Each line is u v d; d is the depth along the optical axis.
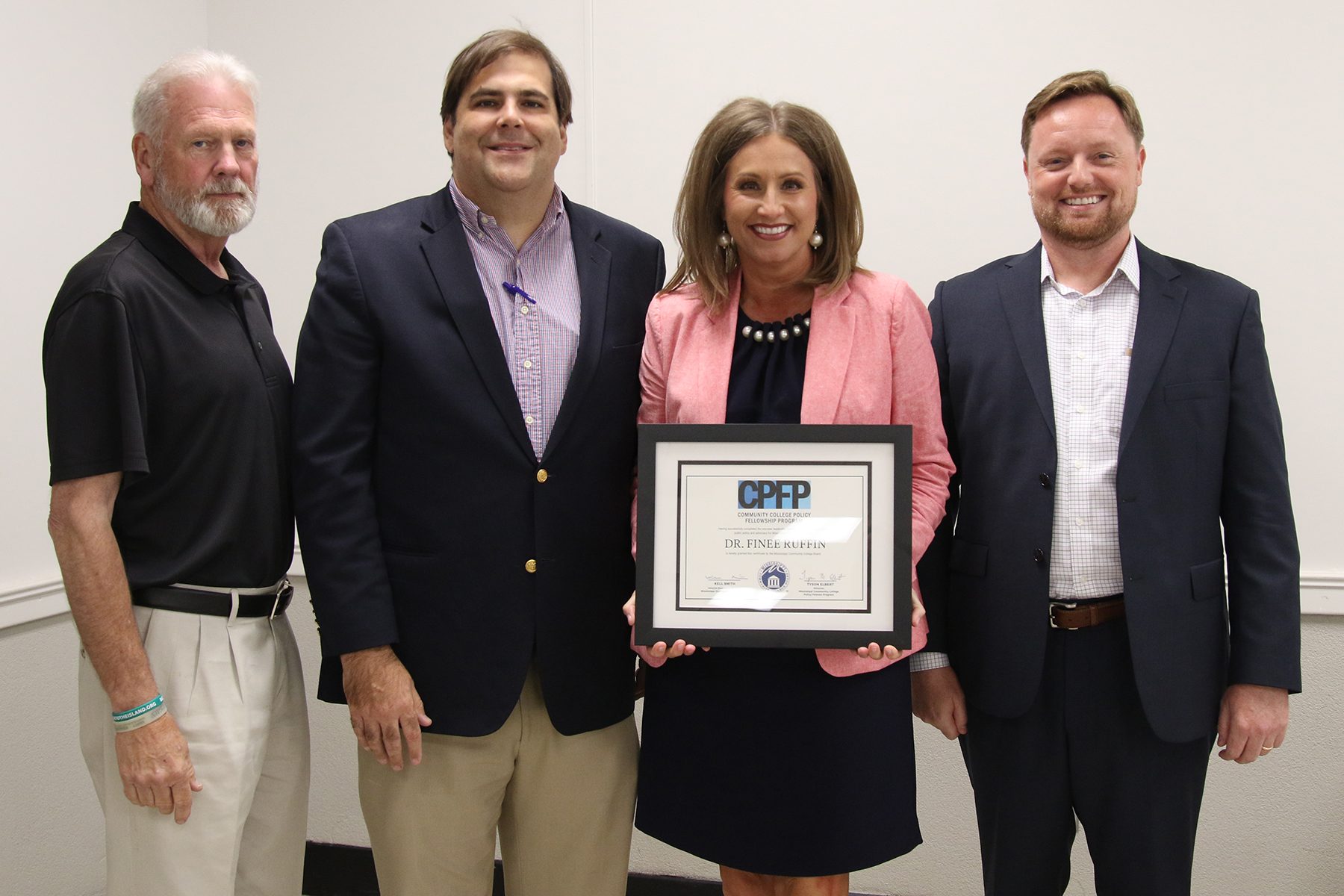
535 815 1.70
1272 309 2.29
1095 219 1.64
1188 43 2.29
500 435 1.57
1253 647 1.60
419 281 1.58
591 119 2.58
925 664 1.79
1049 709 1.66
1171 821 1.63
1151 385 1.62
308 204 2.76
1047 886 1.73
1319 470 2.29
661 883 2.67
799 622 1.49
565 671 1.62
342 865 2.80
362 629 1.52
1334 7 2.22
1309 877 2.37
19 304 2.24
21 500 2.26
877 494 1.48
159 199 1.65
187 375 1.58
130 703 1.50
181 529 1.59
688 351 1.61
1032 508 1.65
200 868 1.59
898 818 1.57
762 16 2.49
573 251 1.70
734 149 1.52
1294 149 2.26
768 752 1.57
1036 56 2.37
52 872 2.35
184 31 2.73
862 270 1.62
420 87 2.68
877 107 2.46
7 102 2.20
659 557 1.50
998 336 1.74
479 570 1.57
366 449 1.58
